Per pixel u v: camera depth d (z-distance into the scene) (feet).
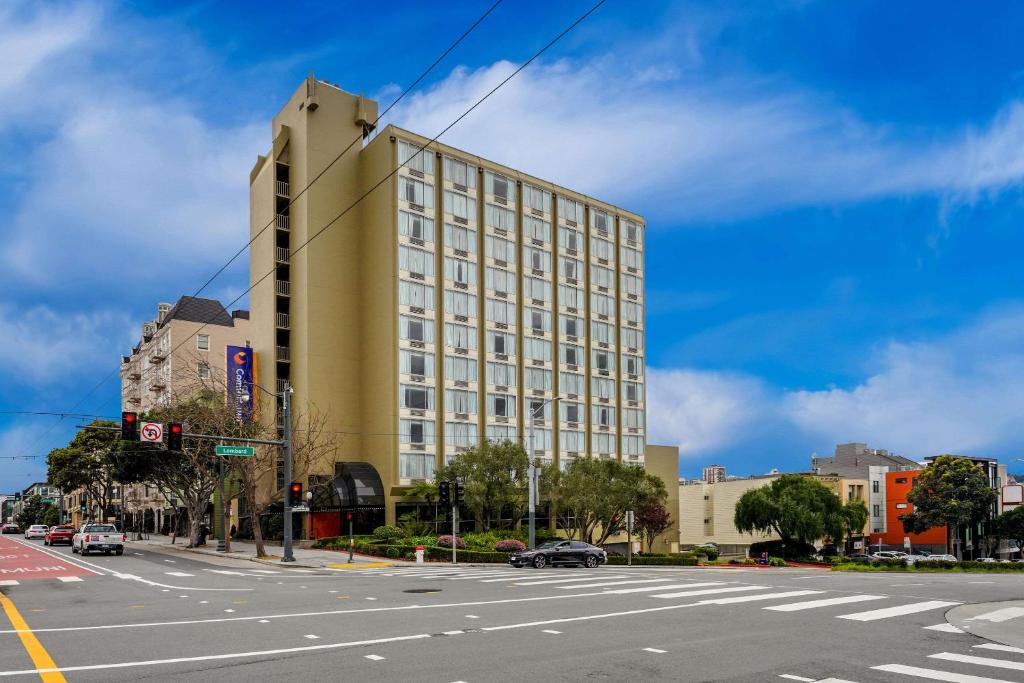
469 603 60.13
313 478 188.96
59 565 117.60
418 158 207.21
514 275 227.61
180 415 163.84
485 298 218.59
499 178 227.81
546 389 232.12
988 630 45.73
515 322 225.97
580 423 240.32
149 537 241.55
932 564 148.77
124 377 331.36
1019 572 137.49
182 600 64.75
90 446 242.99
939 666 35.37
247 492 143.74
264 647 40.24
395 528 171.22
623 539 242.78
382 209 203.31
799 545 222.07
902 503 290.97
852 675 33.50
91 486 266.36
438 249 208.85
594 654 38.19
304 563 121.60
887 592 68.44
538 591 70.13
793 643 41.34
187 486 176.65
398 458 192.95
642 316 267.39
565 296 242.37
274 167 213.25
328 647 40.11
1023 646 40.47
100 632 46.03
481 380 215.31
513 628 46.57
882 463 315.78
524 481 170.81
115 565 117.91
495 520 183.11
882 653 38.52
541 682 32.14
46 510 458.09
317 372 200.44
